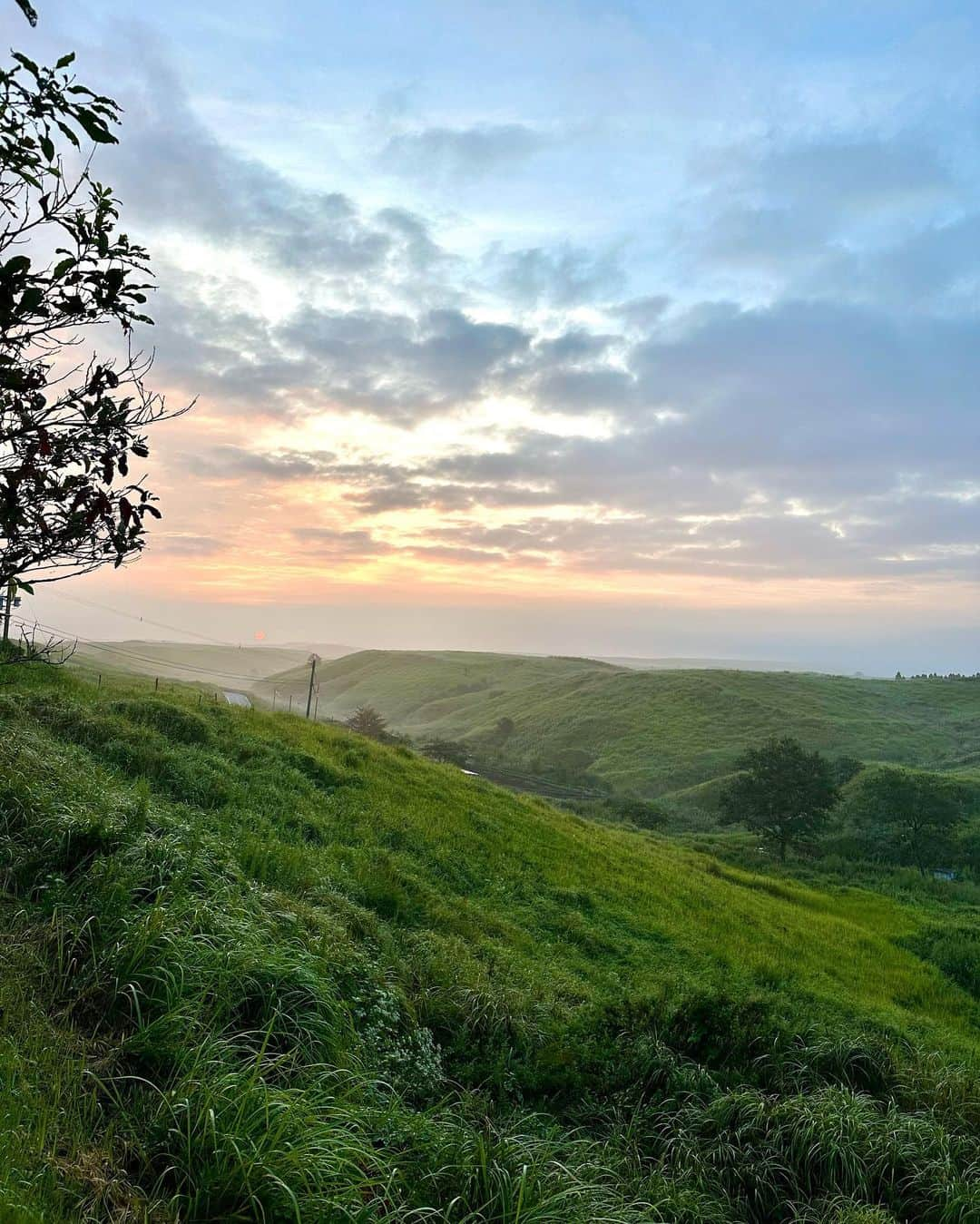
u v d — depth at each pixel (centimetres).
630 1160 705
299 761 2227
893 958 2659
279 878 1141
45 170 346
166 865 802
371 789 2291
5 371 333
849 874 5181
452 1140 561
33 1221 336
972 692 17538
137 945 615
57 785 969
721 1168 736
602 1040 966
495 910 1738
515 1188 506
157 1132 451
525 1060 884
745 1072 948
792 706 15312
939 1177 748
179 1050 525
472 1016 949
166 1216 396
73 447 363
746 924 2473
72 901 679
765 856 5512
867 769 8812
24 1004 520
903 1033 1748
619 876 2455
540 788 9775
